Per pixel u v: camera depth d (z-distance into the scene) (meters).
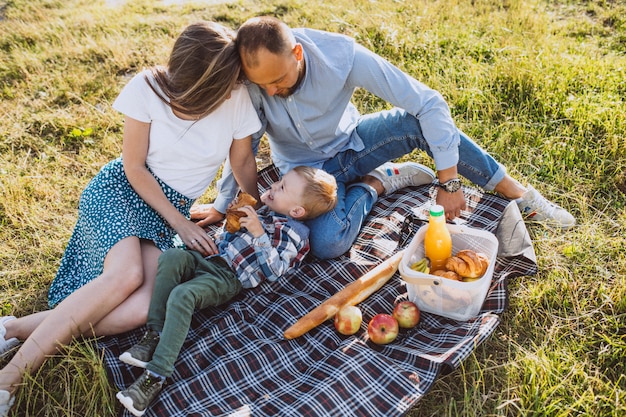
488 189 3.61
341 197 3.45
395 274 3.25
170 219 2.99
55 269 3.45
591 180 3.85
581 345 2.75
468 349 2.63
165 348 2.54
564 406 2.48
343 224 3.26
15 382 2.50
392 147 3.50
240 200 3.05
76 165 4.41
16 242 3.69
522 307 2.97
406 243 3.43
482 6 6.46
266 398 2.54
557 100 4.51
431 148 3.19
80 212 3.02
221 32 2.75
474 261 2.90
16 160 4.47
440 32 5.81
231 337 2.83
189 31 2.74
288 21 6.39
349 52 3.08
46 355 2.58
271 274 3.04
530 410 2.49
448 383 2.64
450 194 3.27
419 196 3.80
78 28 6.50
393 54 5.54
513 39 5.61
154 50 5.90
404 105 3.14
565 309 2.96
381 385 2.50
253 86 3.16
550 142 4.14
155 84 2.85
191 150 2.98
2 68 5.65
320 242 3.24
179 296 2.65
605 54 5.42
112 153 4.53
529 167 4.05
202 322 2.99
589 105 4.38
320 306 2.91
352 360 2.62
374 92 3.17
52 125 4.80
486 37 5.76
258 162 4.41
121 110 2.85
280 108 3.22
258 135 3.33
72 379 2.62
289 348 2.80
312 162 3.55
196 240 2.99
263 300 3.09
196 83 2.70
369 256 3.33
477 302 2.84
